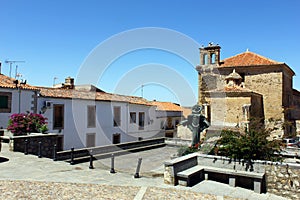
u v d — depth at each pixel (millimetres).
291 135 13664
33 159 11398
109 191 7414
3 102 18188
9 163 10500
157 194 7379
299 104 35812
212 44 30703
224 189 8508
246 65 28547
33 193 6863
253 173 8625
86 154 15562
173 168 8594
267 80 27969
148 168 12406
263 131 9719
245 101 23531
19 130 14625
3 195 6598
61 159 14281
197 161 10062
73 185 7824
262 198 7938
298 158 11859
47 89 22234
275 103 27516
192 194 7652
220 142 10086
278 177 8430
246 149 8969
